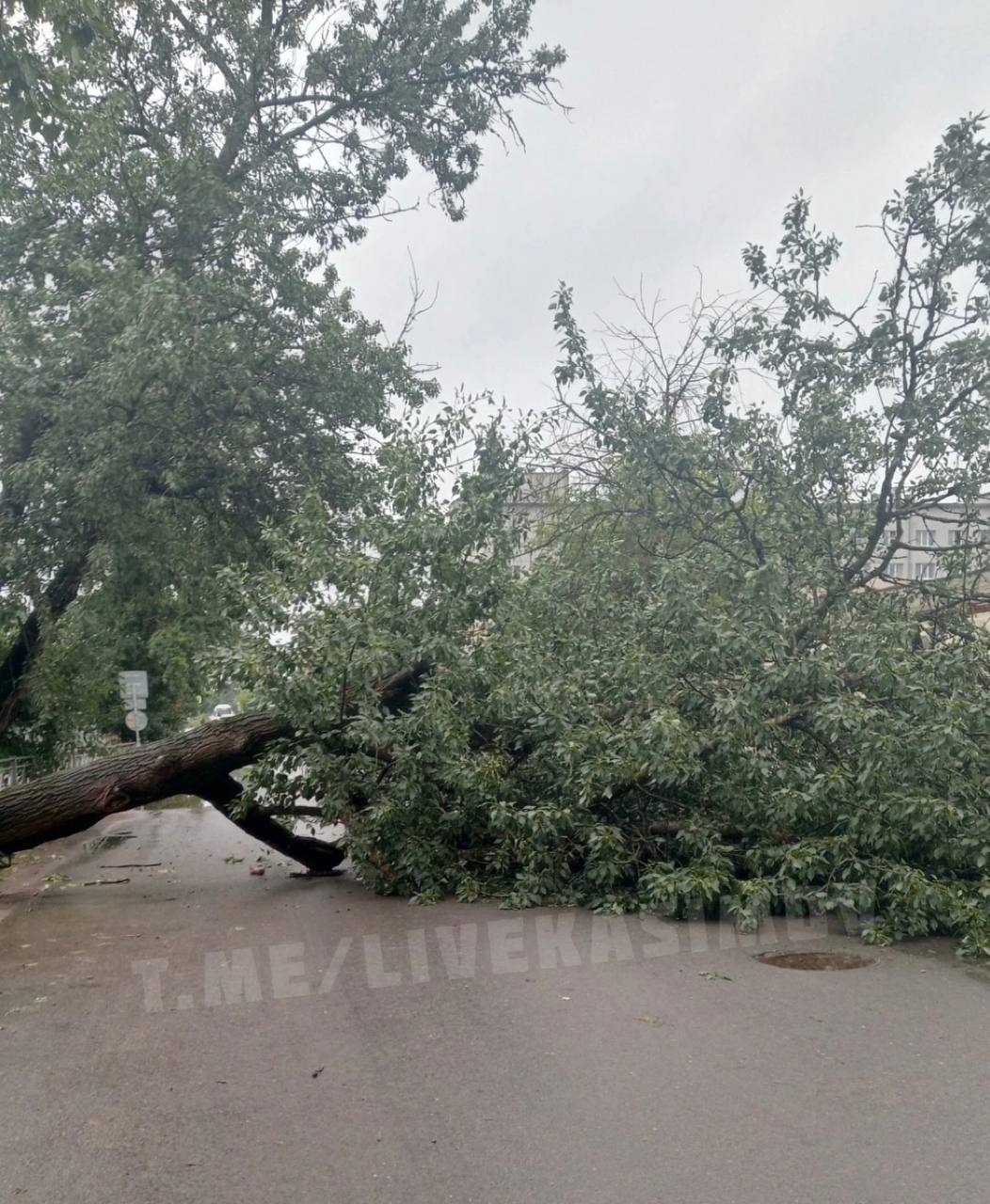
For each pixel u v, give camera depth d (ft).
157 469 49.42
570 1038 18.48
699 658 31.01
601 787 30.30
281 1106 15.67
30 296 47.80
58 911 33.73
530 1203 12.39
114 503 46.03
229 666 33.88
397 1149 14.01
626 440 37.47
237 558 52.29
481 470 37.73
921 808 26.08
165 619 62.49
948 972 22.90
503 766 31.58
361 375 55.83
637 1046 17.92
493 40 61.36
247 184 57.00
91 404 44.91
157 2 54.24
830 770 28.19
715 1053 17.51
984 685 30.42
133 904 34.65
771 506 35.70
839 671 31.01
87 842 55.16
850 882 26.99
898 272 34.78
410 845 32.63
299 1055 18.02
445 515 35.70
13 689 54.29
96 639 60.44
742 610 31.76
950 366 34.40
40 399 45.27
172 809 78.69
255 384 50.96
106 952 26.99
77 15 28.89
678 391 39.75
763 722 29.78
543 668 32.35
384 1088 16.29
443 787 33.32
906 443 34.42
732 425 36.78
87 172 48.34
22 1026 20.34
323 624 33.55
